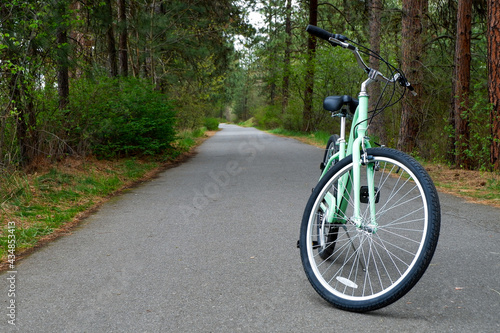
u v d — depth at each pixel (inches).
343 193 103.0
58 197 227.9
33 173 271.9
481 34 482.9
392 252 125.7
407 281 81.1
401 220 158.1
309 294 98.6
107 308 93.4
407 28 453.4
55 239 159.6
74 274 117.5
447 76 477.1
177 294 100.8
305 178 305.0
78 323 86.1
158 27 697.0
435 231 80.4
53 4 270.2
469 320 82.5
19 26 251.9
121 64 623.8
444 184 262.8
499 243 135.0
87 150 368.2
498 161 294.8
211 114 1787.6
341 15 886.4
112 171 335.9
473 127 353.1
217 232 161.6
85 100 360.2
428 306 89.6
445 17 527.8
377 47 550.9
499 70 290.2
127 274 116.4
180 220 185.2
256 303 94.1
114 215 201.0
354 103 108.5
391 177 241.0
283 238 149.8
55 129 316.8
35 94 286.4
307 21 1025.5
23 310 93.0
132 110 440.8
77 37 552.1
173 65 860.6
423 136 478.6
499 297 93.0
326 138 754.8
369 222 93.5
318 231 114.9
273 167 377.4
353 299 87.6
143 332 81.7
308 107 942.4
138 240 153.8
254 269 117.6
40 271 120.9
